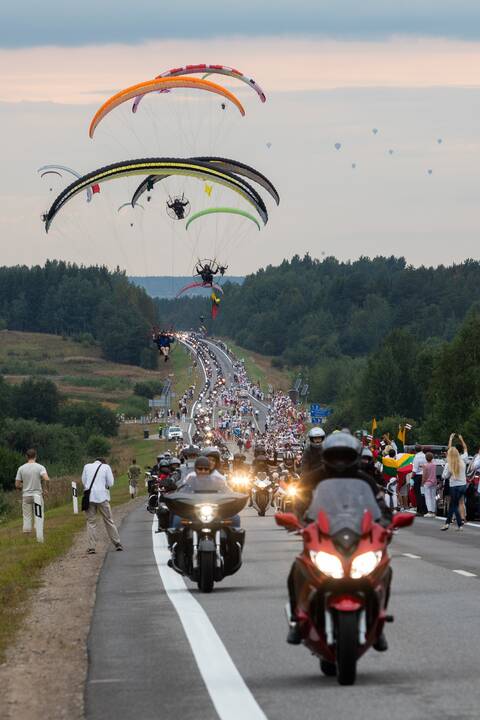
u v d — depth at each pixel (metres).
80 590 45.56
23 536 79.00
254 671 26.64
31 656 30.41
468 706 22.19
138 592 43.25
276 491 99.12
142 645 30.77
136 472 155.12
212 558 41.72
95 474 64.12
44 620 37.22
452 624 32.25
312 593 24.73
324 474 27.28
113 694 24.86
